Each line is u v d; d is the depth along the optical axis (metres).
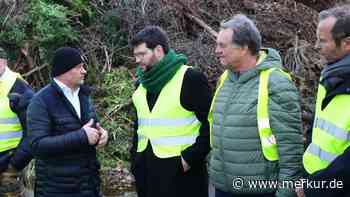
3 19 5.96
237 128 2.88
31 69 5.95
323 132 2.55
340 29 2.47
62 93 3.30
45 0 6.34
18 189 4.09
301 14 7.14
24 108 3.78
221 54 2.94
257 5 7.10
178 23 6.56
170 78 3.34
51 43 6.07
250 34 2.88
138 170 3.52
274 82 2.80
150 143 3.41
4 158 3.87
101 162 5.21
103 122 5.53
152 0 6.42
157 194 3.40
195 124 3.35
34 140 3.23
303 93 6.06
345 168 2.39
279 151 2.79
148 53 3.30
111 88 5.89
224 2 6.95
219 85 3.10
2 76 3.90
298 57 6.42
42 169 3.32
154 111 3.38
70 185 3.28
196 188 3.41
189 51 6.01
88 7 6.57
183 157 3.31
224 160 2.96
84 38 6.31
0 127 3.86
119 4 6.40
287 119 2.77
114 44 6.39
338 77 2.46
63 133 3.28
